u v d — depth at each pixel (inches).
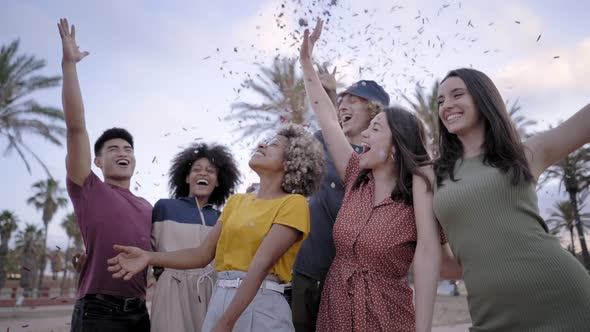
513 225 85.9
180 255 110.4
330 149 124.0
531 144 95.1
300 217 102.5
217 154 163.2
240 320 97.8
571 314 79.7
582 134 94.7
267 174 112.1
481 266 86.6
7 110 876.6
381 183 110.7
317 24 134.0
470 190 89.7
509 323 83.7
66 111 127.6
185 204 151.9
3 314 773.3
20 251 1475.1
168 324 133.9
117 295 130.6
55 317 740.7
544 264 82.4
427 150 114.0
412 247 104.1
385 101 148.1
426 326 88.0
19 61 847.7
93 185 135.8
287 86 466.9
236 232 104.4
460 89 98.0
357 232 104.4
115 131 152.9
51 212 1505.9
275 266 102.9
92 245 132.7
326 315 104.9
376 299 99.2
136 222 139.3
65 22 129.3
